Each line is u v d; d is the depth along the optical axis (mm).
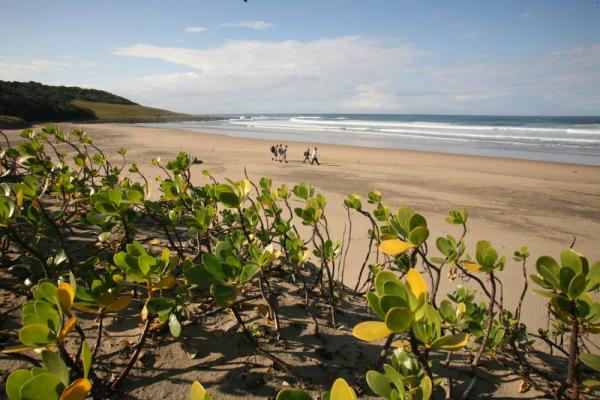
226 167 15703
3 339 1660
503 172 15656
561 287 1131
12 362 1533
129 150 20234
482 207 9281
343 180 12922
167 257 1291
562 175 15133
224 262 1271
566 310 1149
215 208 2779
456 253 1647
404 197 10281
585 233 7223
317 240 5441
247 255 2342
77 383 745
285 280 2898
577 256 1125
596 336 3047
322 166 16906
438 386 1755
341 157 20797
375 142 31500
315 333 2076
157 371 1606
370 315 2535
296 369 1714
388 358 1885
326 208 7816
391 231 2133
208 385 1563
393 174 14672
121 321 1948
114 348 1721
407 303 793
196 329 1944
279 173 14312
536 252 5992
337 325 2248
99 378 1493
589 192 11727
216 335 1913
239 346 1846
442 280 4137
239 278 1232
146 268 1261
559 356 2451
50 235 1974
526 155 22688
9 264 2314
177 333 1468
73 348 1655
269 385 1601
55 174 3291
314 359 1821
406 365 1288
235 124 68312
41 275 1900
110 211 1894
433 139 34250
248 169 15359
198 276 1220
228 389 1552
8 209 1535
